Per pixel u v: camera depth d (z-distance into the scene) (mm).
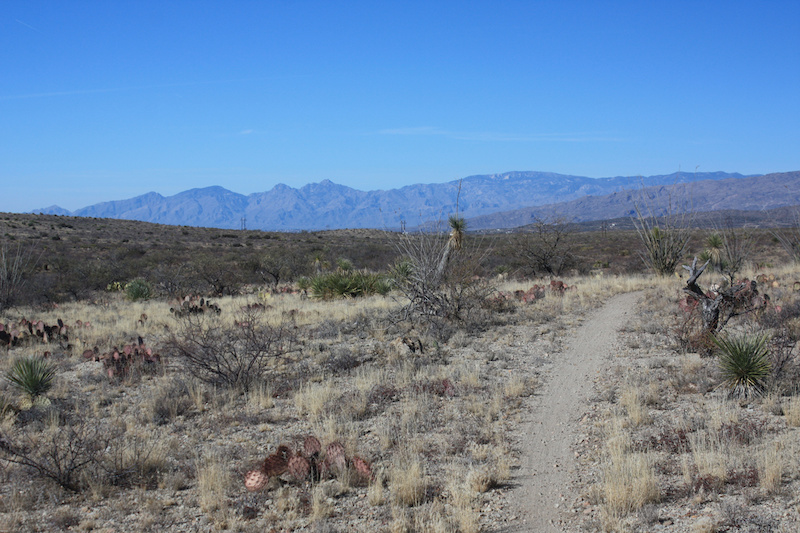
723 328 10414
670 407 7039
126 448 6379
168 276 26234
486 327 13305
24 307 21422
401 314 14203
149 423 7539
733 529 4020
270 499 5289
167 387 8781
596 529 4340
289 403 8250
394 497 5094
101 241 55250
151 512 5047
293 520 4824
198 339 10453
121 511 5082
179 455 6352
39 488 5512
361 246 50219
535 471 5625
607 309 15359
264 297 20656
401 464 5660
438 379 8906
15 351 12555
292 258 36875
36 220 63656
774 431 5844
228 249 54500
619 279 21703
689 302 11648
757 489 4602
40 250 42125
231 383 8953
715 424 6105
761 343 7285
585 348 10938
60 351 12305
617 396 7652
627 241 52781
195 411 7996
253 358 9250
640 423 6555
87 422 7551
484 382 8781
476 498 5078
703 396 7289
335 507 5055
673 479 5098
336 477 5680
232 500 5273
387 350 11016
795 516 4082
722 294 9734
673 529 4168
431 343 11508
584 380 8758
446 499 5117
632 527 4273
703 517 4262
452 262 14477
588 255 41375
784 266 22125
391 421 7172
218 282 26188
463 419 7191
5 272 21266
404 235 14758
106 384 9391
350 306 17312
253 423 7418
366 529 4594
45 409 7902
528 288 20406
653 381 8047
